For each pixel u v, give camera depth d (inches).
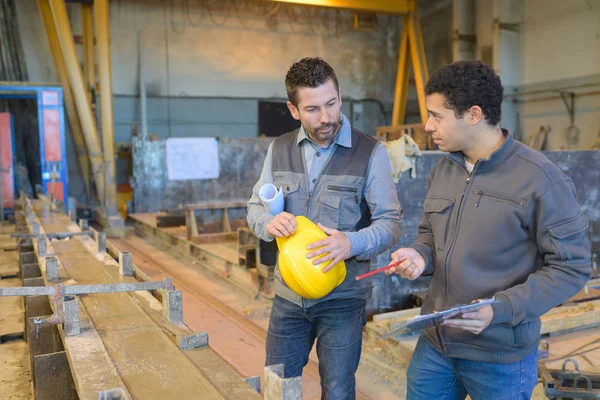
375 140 69.0
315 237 62.2
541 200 50.7
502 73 390.3
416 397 62.6
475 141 54.8
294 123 468.8
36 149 393.1
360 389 110.4
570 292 49.9
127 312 73.1
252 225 70.3
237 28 441.4
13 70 382.3
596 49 330.3
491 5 402.0
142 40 412.2
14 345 98.8
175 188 346.3
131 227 321.4
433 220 60.6
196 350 59.4
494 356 54.1
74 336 63.4
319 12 470.3
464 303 56.0
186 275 211.6
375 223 65.4
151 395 47.9
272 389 39.1
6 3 375.9
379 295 143.0
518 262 53.9
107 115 326.6
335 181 67.0
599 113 331.9
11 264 148.4
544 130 370.3
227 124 445.7
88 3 375.9
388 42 500.4
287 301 69.4
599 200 170.7
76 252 121.8
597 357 111.1
